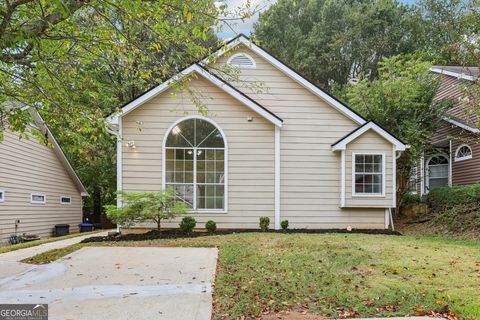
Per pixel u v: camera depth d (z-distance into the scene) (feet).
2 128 18.38
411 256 20.94
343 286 15.89
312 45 93.09
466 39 35.70
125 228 31.81
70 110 18.06
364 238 27.25
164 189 31.32
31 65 15.05
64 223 53.42
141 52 17.56
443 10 76.18
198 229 33.19
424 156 46.16
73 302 14.60
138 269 19.47
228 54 23.16
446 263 19.33
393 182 33.58
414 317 12.62
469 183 43.29
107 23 15.99
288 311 13.41
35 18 13.21
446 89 46.73
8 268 20.02
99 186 66.13
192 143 33.50
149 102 33.12
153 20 16.29
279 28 96.43
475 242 27.45
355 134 33.37
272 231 32.24
